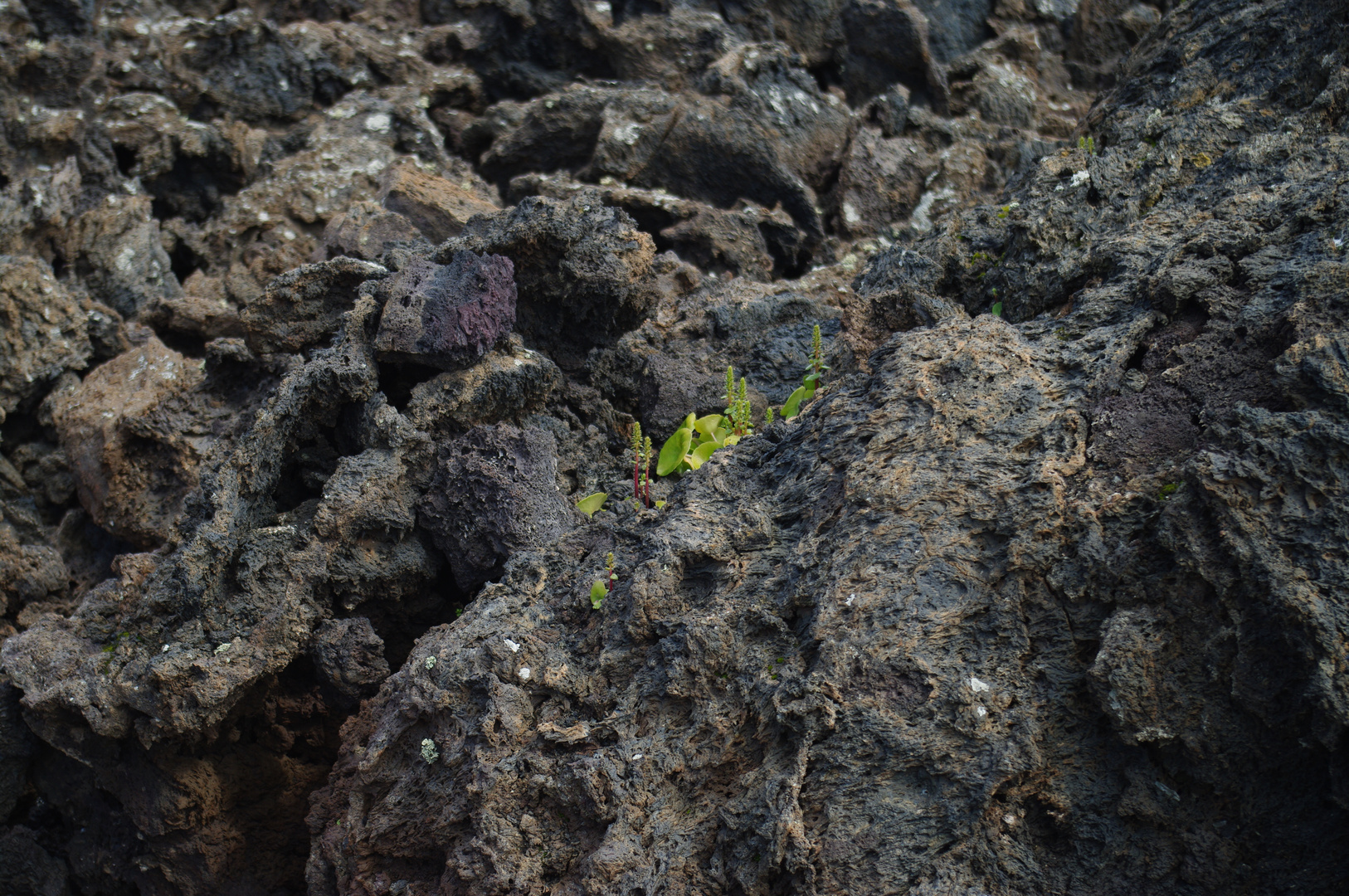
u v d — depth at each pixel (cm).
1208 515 153
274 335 215
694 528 168
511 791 161
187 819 186
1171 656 152
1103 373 165
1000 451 162
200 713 179
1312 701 146
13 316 239
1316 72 195
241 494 190
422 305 196
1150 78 208
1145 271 173
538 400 201
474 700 167
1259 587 149
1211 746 150
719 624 161
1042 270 187
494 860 159
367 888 167
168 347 251
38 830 198
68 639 194
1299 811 150
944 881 149
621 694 163
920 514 160
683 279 234
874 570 158
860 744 153
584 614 171
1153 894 151
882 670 155
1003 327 171
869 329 194
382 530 189
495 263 199
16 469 237
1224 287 166
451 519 189
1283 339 160
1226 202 176
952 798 151
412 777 167
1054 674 154
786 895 151
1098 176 193
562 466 196
